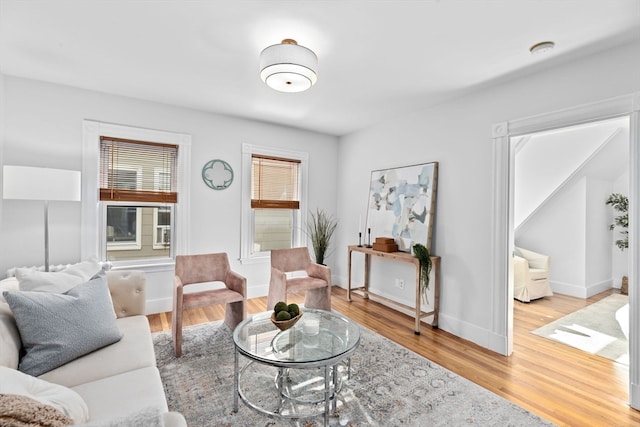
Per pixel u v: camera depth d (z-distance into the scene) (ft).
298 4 5.82
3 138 9.07
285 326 6.73
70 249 10.04
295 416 6.06
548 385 7.31
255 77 9.18
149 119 11.30
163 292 11.81
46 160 9.68
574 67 7.61
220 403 6.47
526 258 15.66
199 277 10.38
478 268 9.62
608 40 6.74
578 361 8.51
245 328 7.20
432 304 11.26
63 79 9.45
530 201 15.66
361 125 14.11
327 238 15.02
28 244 9.46
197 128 12.27
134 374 5.11
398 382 7.35
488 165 9.41
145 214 11.61
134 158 11.21
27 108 9.40
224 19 6.34
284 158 14.52
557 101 7.91
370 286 14.07
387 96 10.41
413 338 9.95
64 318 5.37
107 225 10.94
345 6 5.86
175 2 5.83
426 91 9.89
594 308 13.14
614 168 15.06
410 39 6.97
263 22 6.43
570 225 15.23
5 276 9.13
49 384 3.86
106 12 6.16
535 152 14.26
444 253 10.73
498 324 9.02
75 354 5.34
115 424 3.05
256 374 7.59
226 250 13.05
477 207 9.70
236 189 13.23
